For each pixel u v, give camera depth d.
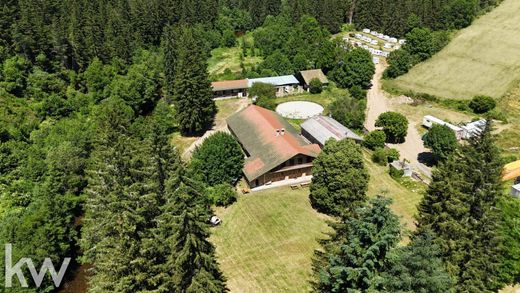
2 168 64.75
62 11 126.62
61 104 91.44
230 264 57.22
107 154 49.34
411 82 123.06
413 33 133.50
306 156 75.19
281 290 52.72
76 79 107.19
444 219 45.16
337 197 63.50
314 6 160.50
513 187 66.38
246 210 68.12
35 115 87.94
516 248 46.91
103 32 122.88
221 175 70.00
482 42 135.62
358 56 119.19
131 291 40.03
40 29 105.25
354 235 36.12
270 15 166.50
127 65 119.69
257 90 111.12
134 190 42.84
